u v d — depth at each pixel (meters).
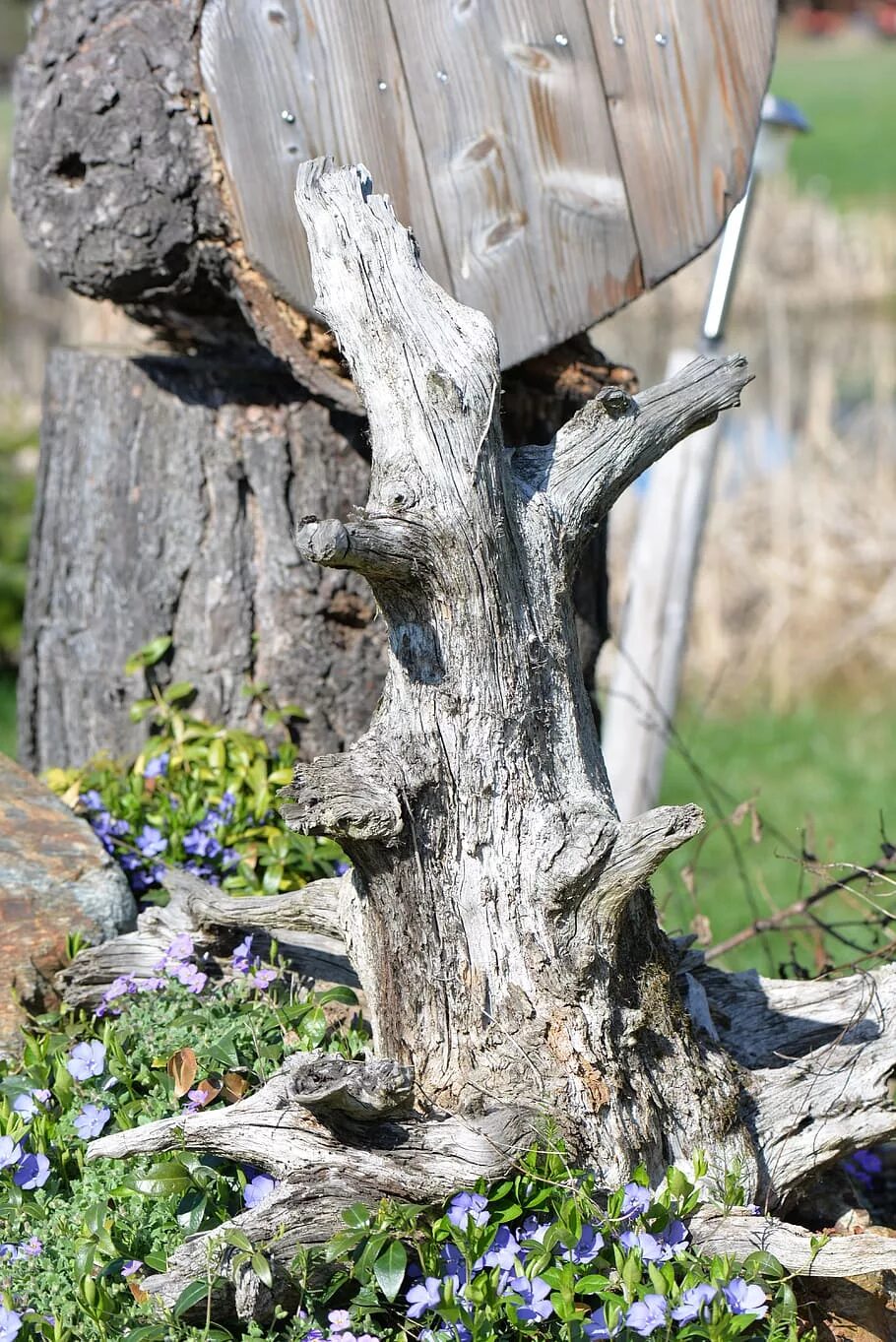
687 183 3.56
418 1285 2.34
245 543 4.02
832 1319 2.61
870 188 31.78
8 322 18.72
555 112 3.51
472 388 2.53
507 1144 2.41
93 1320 2.39
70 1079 2.83
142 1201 2.58
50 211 3.72
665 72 3.51
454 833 2.55
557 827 2.56
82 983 3.12
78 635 4.25
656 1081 2.63
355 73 3.44
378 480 2.51
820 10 56.50
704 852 6.69
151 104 3.51
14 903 3.28
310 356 3.62
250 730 4.08
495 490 2.52
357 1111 2.32
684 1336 2.26
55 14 3.67
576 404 3.85
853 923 3.82
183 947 3.03
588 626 4.22
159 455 4.04
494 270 3.57
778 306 17.19
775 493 9.84
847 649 9.55
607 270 3.60
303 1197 2.38
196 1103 2.68
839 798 7.59
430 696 2.53
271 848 3.67
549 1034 2.55
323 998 2.95
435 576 2.47
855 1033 2.93
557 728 2.64
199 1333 2.37
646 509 5.00
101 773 3.96
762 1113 2.80
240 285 3.62
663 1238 2.45
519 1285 2.29
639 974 2.66
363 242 2.64
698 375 2.84
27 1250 2.49
